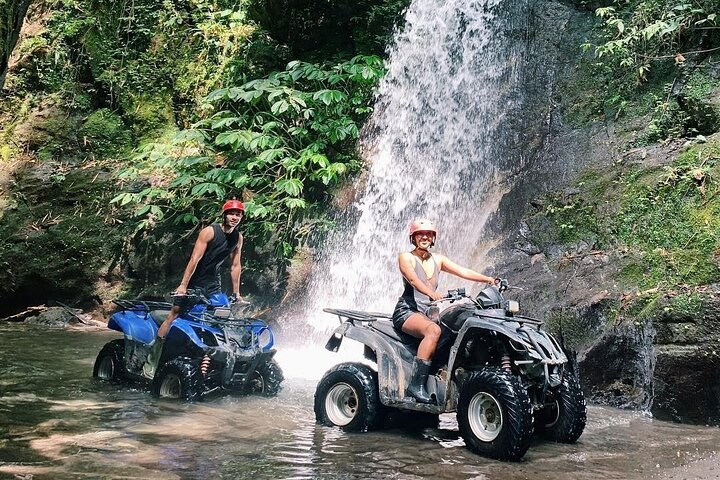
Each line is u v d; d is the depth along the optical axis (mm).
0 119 14078
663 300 6594
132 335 6629
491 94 10727
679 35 9367
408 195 10852
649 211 7691
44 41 14391
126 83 13844
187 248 11531
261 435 5027
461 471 4336
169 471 4055
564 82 10117
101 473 3953
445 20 11688
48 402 5781
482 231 9312
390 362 5316
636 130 8906
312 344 9500
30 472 3920
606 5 10602
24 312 11828
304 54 13266
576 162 9047
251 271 10898
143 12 14312
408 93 11719
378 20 12391
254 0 13648
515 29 10953
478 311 5148
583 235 8094
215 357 6055
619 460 4742
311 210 11211
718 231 6934
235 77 13062
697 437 5531
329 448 4750
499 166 10031
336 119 11562
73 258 11930
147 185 12328
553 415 5250
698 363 6141
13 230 12297
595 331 7047
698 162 7738
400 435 5234
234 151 11633
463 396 4879
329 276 10633
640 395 6578
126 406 5738
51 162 13297
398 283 9977
